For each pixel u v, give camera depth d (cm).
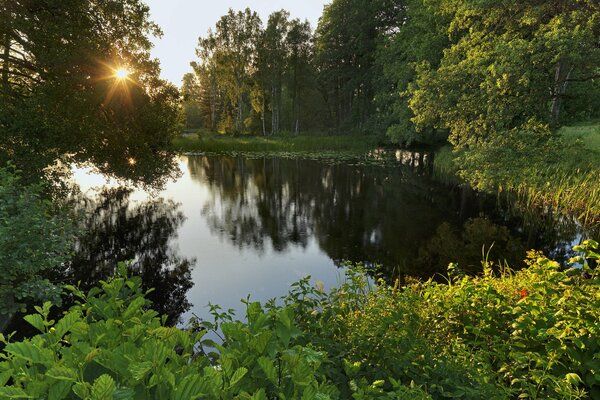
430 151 3039
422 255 862
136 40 1209
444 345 300
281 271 789
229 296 679
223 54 4416
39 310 131
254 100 4744
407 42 2764
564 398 222
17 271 499
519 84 1055
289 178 1923
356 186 1714
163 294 690
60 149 974
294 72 4769
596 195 1009
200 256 878
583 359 238
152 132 1220
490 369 256
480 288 346
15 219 467
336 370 217
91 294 160
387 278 734
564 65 1062
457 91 1198
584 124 2105
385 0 3694
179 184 1781
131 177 1227
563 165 1216
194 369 114
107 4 1112
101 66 1044
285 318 134
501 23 1208
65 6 1012
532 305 277
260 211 1298
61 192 1010
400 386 185
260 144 3359
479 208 1292
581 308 257
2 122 896
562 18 991
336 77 4203
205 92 6000
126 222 1160
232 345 134
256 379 122
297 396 118
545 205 1164
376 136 3381
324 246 940
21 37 1024
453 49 1339
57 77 1009
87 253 890
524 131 1127
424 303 375
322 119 5428
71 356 112
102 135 1120
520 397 232
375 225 1118
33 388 92
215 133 4888
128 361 105
